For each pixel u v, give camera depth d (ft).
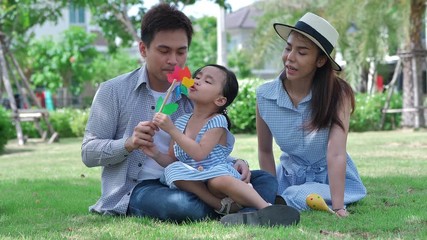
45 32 104.53
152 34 12.03
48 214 13.01
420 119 48.80
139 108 12.70
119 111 12.71
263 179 12.51
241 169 12.14
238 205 11.60
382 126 50.14
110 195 12.57
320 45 12.28
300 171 13.70
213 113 12.12
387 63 70.95
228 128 12.09
